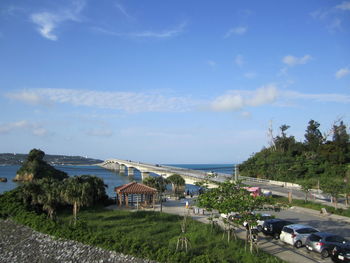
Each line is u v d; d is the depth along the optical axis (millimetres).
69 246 29578
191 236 30578
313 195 58594
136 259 24875
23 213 39531
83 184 38812
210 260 22547
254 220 25062
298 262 24531
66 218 39938
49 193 38062
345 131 101750
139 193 49469
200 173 101000
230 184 29016
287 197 58406
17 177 113250
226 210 25812
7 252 30891
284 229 30062
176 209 48562
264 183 84500
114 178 156125
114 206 51094
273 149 113875
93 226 35062
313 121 111250
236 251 26078
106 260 25875
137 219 39656
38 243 31734
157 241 29438
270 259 23938
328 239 26250
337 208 46094
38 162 106938
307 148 105438
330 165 87250
